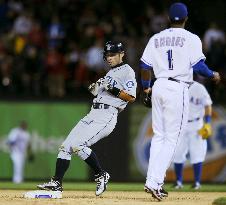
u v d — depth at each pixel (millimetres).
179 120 31297
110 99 32938
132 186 51312
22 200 31297
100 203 29844
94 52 66688
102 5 75062
